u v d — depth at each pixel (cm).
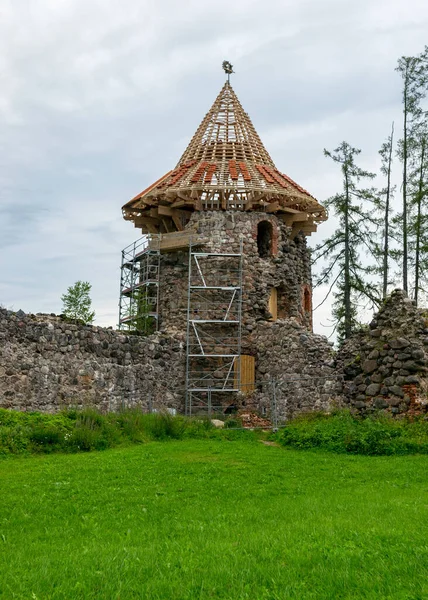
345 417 1828
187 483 1259
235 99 3634
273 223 3266
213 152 3378
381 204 3769
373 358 1841
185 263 3192
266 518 975
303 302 3444
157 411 2384
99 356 2373
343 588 653
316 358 2661
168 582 682
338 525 881
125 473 1338
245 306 3105
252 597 644
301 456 1588
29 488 1190
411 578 669
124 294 3466
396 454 1590
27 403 2025
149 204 3262
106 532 923
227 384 3005
